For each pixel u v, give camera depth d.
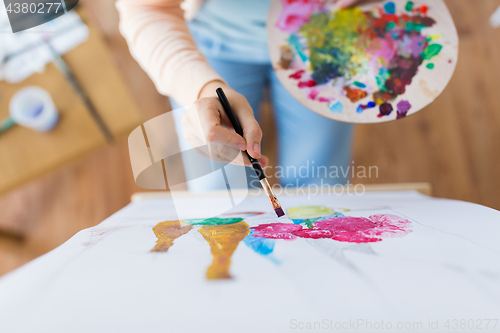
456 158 1.40
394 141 1.43
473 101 1.48
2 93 0.84
